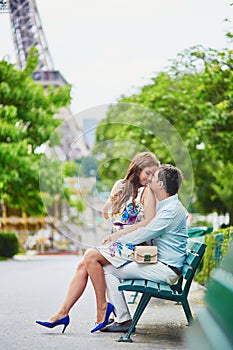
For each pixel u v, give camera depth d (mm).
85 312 8555
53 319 6719
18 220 36656
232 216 22047
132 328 6203
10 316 8148
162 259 6469
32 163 24766
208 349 5348
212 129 16375
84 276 6773
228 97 15766
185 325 7160
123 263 6504
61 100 26078
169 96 17125
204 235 11305
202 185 23500
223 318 5258
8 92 25156
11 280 14086
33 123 25734
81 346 5980
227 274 5871
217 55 16281
